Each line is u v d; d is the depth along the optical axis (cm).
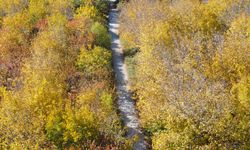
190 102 2300
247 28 3447
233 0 4206
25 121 2281
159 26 3484
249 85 2483
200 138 2281
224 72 2811
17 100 2338
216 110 2241
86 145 2286
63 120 2316
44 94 2394
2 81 3039
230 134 2220
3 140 2286
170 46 3219
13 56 3456
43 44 3422
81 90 2930
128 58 3884
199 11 3938
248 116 2267
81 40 3778
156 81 2752
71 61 3375
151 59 3011
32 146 2181
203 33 3594
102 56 3575
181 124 2317
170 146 2334
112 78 3431
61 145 2262
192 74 2634
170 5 4344
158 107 2633
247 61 2903
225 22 4006
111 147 2342
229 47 3033
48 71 2952
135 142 2680
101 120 2470
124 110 3058
